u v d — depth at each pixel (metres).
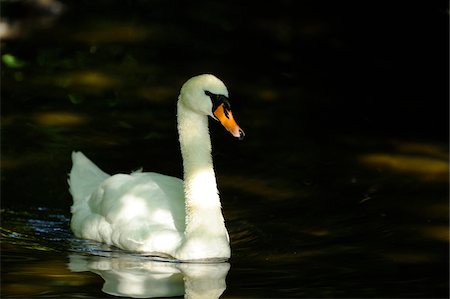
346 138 16.14
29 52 19.59
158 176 12.52
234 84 18.59
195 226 11.49
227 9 23.39
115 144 15.33
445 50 20.83
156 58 19.73
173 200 12.09
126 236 11.79
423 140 16.16
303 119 16.94
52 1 22.19
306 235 12.34
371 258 11.57
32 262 11.29
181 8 23.28
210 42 21.03
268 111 17.27
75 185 13.09
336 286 10.62
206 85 11.34
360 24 22.39
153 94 17.59
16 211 12.98
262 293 10.36
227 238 11.65
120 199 12.12
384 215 13.05
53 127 15.84
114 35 21.02
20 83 17.80
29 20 21.62
